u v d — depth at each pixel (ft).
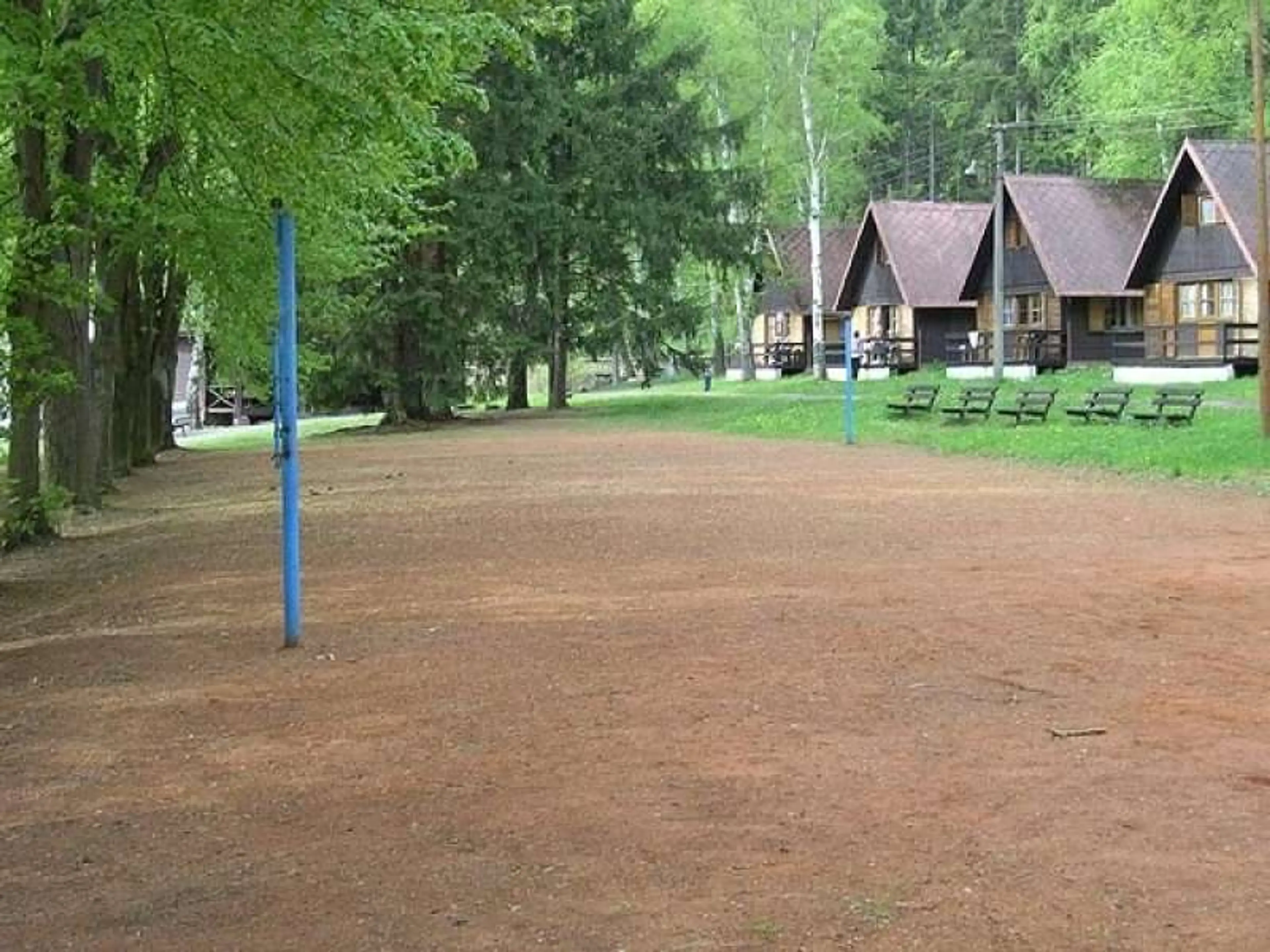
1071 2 213.25
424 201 136.98
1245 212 142.31
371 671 31.86
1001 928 16.69
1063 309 171.63
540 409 180.04
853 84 201.05
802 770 23.26
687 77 183.01
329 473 95.20
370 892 18.60
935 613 36.94
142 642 36.96
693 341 184.75
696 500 68.74
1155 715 26.35
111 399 87.15
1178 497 66.95
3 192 63.21
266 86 46.91
